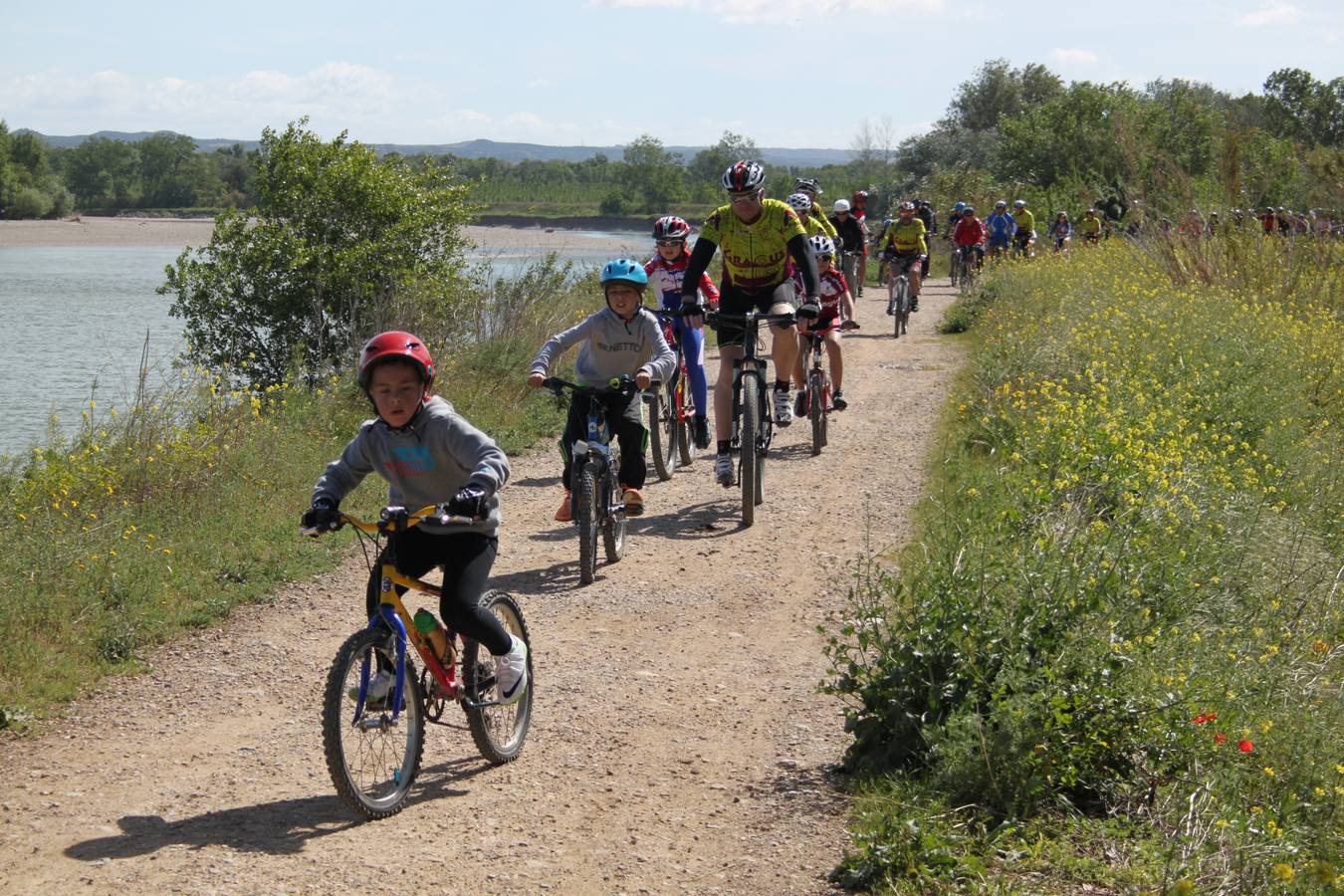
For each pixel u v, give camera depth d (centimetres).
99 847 435
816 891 402
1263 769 448
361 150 1733
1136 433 818
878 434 1169
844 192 7844
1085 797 449
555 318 1606
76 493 858
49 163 18975
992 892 380
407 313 1563
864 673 501
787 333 902
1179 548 637
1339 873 385
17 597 659
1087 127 3653
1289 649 564
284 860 423
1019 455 842
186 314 1680
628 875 416
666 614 700
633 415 798
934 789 447
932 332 1959
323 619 704
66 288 5097
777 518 890
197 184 19512
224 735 545
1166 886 375
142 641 655
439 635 472
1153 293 1366
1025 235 2600
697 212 14325
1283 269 1564
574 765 510
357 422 1186
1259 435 970
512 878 414
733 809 465
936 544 664
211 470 938
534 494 1002
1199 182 1725
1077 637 489
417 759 473
